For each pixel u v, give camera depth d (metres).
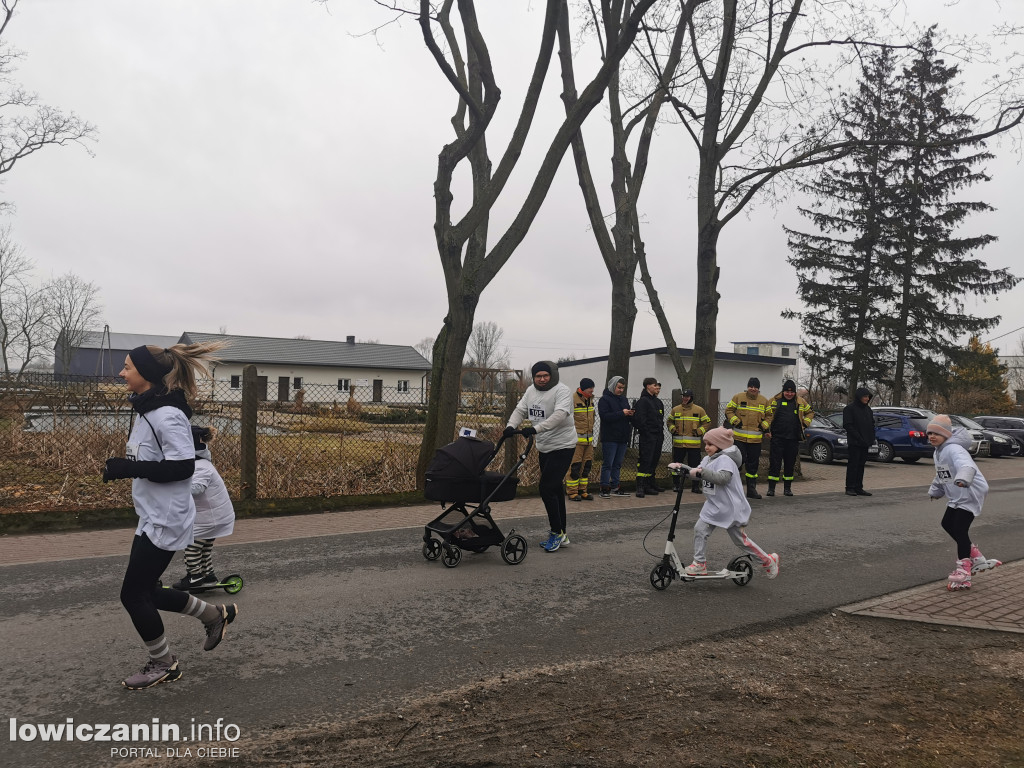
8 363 60.12
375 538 8.13
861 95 27.55
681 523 9.40
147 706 3.75
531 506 10.58
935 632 5.22
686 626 5.25
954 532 6.46
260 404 11.38
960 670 4.47
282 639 4.79
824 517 10.15
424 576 6.50
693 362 15.81
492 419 13.66
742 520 6.25
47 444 12.38
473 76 13.68
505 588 6.16
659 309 16.45
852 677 4.33
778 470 12.41
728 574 6.33
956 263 32.56
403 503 10.43
